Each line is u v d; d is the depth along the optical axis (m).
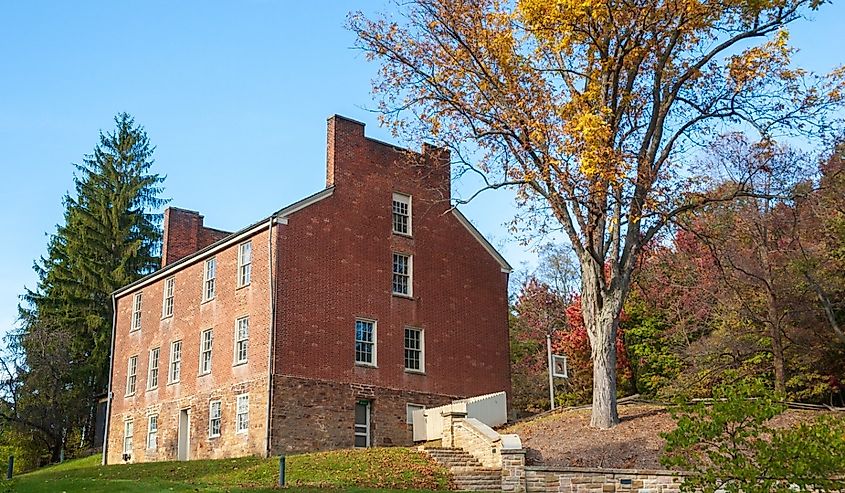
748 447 16.27
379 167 35.69
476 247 38.53
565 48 25.64
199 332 36.19
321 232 33.22
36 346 51.97
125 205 60.69
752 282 34.31
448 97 27.14
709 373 36.50
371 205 35.03
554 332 53.75
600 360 26.73
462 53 26.97
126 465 31.31
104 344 55.91
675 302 41.72
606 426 26.17
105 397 51.41
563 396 45.53
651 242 32.69
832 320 31.34
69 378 52.78
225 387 33.38
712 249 29.59
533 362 54.03
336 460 24.95
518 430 28.55
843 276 33.12
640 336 43.47
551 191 25.91
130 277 58.16
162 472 26.73
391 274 35.06
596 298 27.12
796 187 31.27
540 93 26.34
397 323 34.75
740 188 27.22
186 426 36.19
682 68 26.39
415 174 36.81
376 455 25.66
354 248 34.06
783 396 16.11
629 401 33.56
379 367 33.69
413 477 22.92
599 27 24.94
